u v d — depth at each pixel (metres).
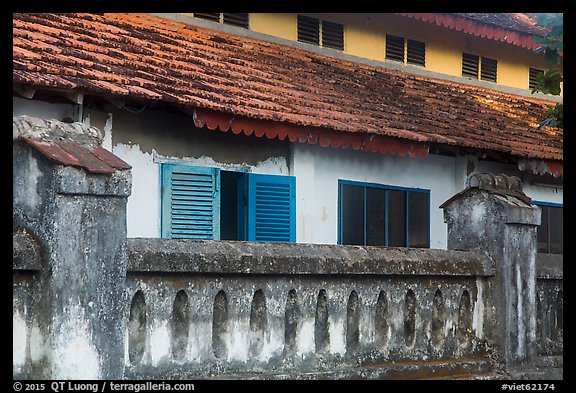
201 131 11.81
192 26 13.82
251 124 11.19
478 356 9.88
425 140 13.09
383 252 9.09
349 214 13.45
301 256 8.30
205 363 7.61
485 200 10.05
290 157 12.77
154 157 11.32
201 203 11.69
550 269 10.62
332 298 8.59
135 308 7.26
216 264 7.65
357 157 13.59
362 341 8.82
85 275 6.80
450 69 17.38
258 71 13.27
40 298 6.64
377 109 13.94
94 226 6.87
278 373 8.05
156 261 7.28
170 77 11.38
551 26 11.86
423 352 9.34
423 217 14.45
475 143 13.97
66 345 6.64
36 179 6.74
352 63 15.72
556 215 16.36
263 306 8.07
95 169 6.82
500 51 18.23
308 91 13.39
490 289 9.97
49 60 10.11
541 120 17.20
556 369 10.29
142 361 7.24
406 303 9.30
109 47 11.64
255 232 12.30
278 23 14.88
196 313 7.58
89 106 10.65
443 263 9.52
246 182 12.27
